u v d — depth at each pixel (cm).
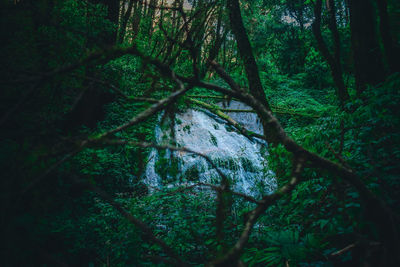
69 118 224
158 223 323
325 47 491
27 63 168
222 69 157
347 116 331
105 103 498
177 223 309
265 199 117
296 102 913
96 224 328
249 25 970
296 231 237
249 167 661
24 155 115
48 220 244
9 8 147
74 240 289
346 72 695
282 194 119
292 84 1082
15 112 115
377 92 304
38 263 145
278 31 1154
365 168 235
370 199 120
